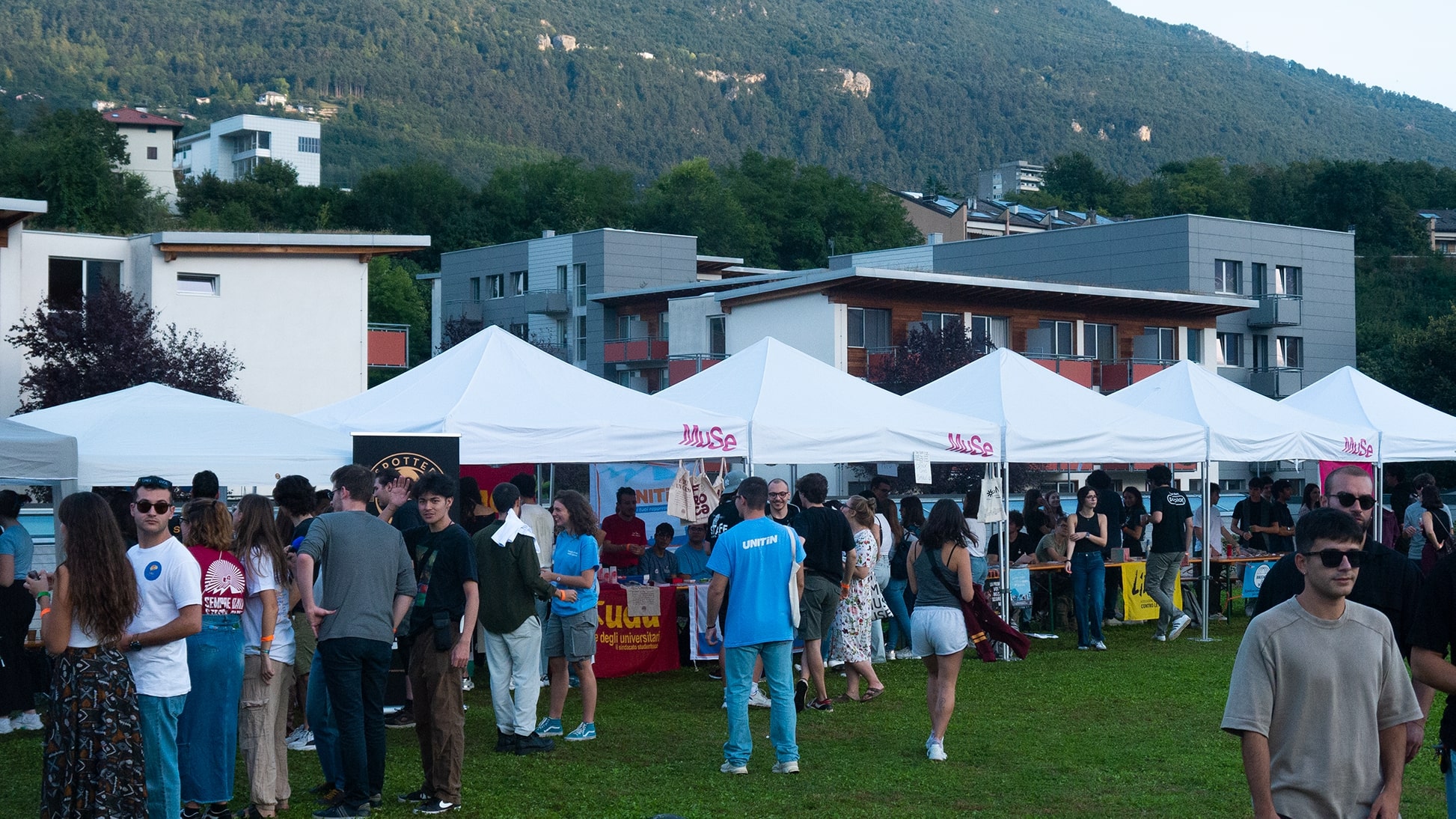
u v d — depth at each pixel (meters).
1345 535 4.27
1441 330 57.19
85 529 5.91
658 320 55.91
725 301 43.53
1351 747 4.29
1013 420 14.34
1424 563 13.36
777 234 98.25
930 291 42.34
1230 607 16.98
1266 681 4.33
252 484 10.30
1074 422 14.66
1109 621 16.31
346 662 7.03
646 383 55.56
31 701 9.50
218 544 6.84
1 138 68.88
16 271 27.80
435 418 11.23
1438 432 18.03
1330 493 5.79
